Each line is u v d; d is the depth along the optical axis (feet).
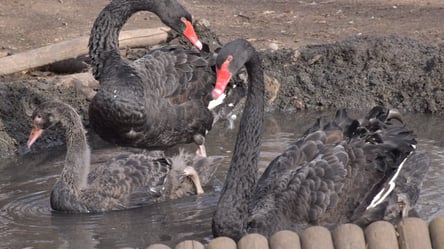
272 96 52.75
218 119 45.65
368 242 24.81
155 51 43.68
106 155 45.01
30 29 61.52
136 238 34.12
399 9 67.56
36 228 35.22
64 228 35.27
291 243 24.58
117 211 37.47
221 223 31.12
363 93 52.70
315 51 54.85
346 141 32.86
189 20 45.78
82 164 37.86
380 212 32.27
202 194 39.27
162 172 38.86
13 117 46.78
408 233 24.85
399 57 53.78
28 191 39.78
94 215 36.96
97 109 40.88
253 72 31.63
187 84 43.11
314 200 31.37
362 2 70.44
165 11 45.37
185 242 24.22
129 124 40.75
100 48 43.55
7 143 45.27
